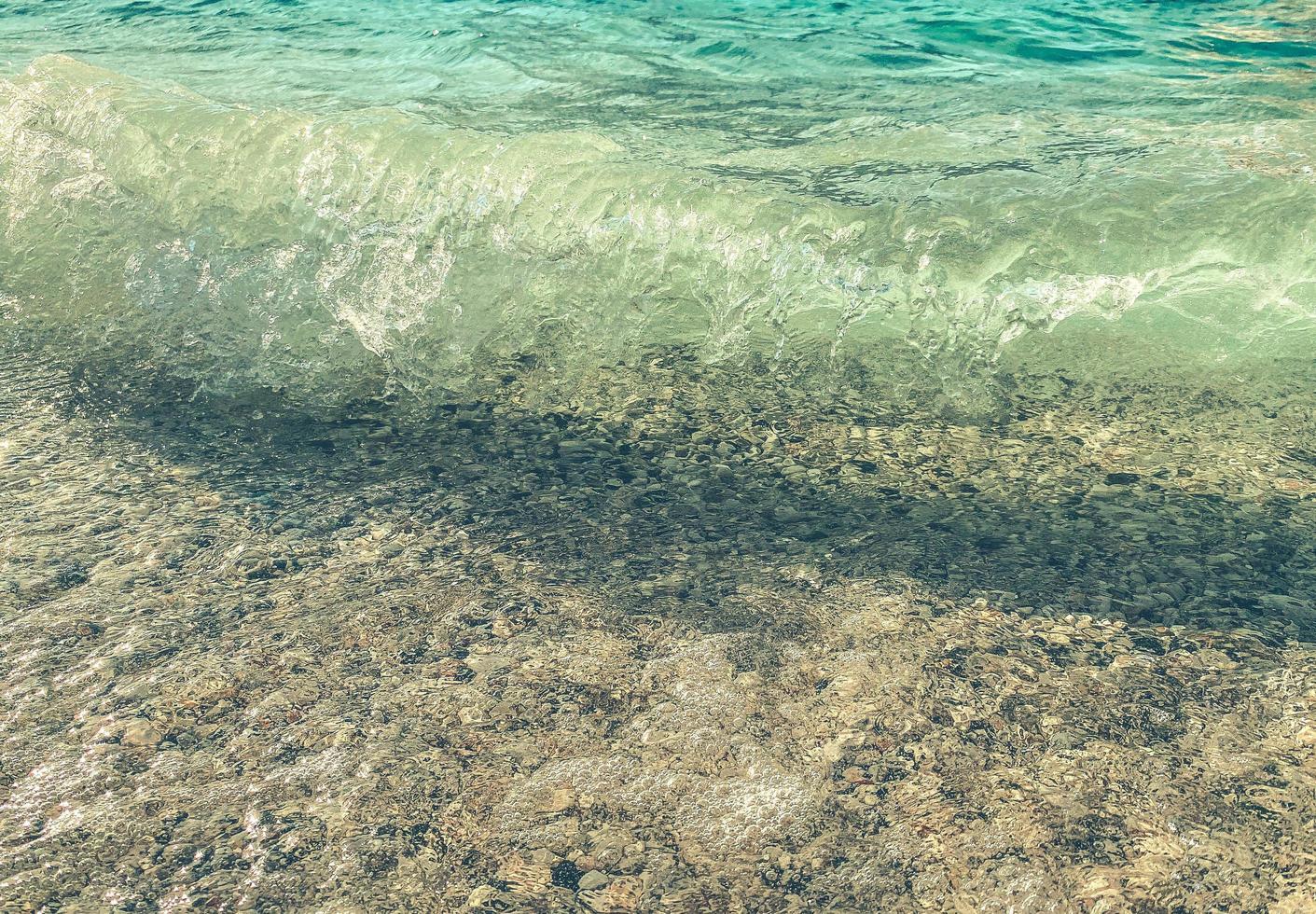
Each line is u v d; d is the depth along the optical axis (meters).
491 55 5.79
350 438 3.03
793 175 3.90
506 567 2.46
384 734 1.95
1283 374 3.13
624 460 2.91
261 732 1.95
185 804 1.79
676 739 1.94
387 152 3.86
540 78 5.38
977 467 2.83
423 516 2.67
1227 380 3.13
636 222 3.55
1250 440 2.88
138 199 4.05
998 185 3.64
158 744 1.92
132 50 6.12
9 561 2.44
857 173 3.89
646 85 5.25
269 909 1.59
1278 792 1.79
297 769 1.87
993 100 4.88
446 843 1.72
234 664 2.12
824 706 2.02
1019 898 1.61
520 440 3.01
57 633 2.21
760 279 3.43
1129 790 1.81
